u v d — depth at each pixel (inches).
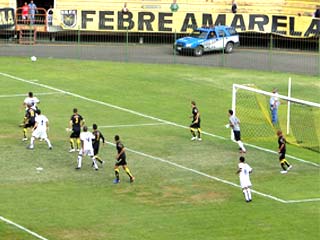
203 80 6589.6
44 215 3772.1
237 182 4301.2
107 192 4111.7
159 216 3804.1
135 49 7706.7
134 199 4020.7
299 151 4904.0
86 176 4338.1
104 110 5639.8
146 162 4586.6
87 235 3563.0
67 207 3885.3
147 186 4210.1
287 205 3976.4
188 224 3710.6
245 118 5561.0
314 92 6368.1
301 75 6894.7
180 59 7347.4
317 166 4618.6
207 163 4613.7
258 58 7475.4
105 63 7091.5
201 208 3917.3
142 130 5211.6
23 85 6215.6
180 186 4222.4
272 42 7755.9
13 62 6978.4
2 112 5511.8
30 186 4158.5
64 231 3597.4
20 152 4702.3
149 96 6063.0
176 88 6323.8
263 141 5083.7
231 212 3873.0
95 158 4431.6
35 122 4783.5
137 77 6614.2
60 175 4340.6
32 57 7047.2
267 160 4712.1
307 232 3651.6
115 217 3774.6
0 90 6053.2
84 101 5841.5
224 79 6653.5
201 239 3545.8
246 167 4015.8
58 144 4859.7
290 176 4429.1
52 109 5610.2
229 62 7278.5
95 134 4421.8
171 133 5177.2
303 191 4190.5
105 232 3597.4
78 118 4724.4
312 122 5457.7
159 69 6934.1
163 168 4498.0
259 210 3905.0
